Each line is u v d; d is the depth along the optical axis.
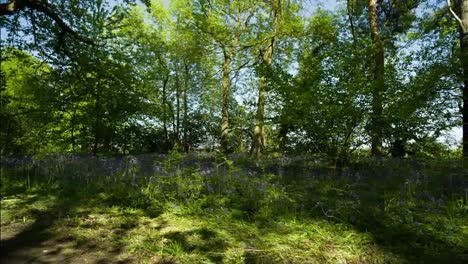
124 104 9.98
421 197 4.90
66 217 4.61
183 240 3.63
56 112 10.34
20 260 3.32
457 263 2.92
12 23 9.30
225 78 17.88
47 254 3.46
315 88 6.55
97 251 3.51
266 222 4.13
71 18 9.70
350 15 12.53
